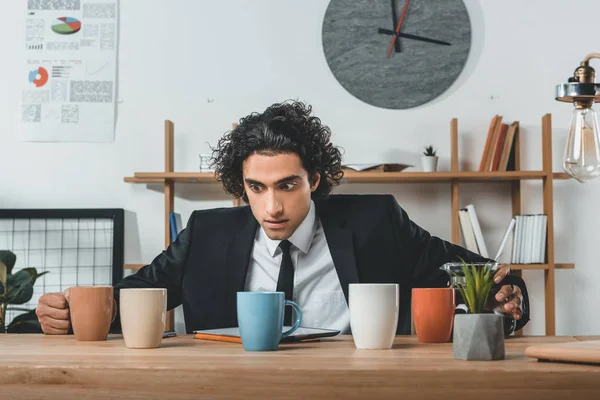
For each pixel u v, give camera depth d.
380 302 1.14
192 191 3.32
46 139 3.35
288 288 1.74
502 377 0.82
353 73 3.31
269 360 0.95
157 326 1.19
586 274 3.27
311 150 1.62
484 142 3.30
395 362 0.92
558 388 0.82
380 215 1.89
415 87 3.31
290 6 3.36
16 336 1.48
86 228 3.31
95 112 3.36
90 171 3.34
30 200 3.34
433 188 3.29
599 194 3.29
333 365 0.88
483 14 3.34
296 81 3.34
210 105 3.35
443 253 1.94
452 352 1.08
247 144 1.58
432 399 0.83
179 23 3.38
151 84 3.37
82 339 1.36
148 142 3.35
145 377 0.86
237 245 1.83
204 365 0.88
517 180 3.21
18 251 3.31
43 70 3.38
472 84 3.32
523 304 1.44
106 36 3.38
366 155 3.30
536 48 3.32
